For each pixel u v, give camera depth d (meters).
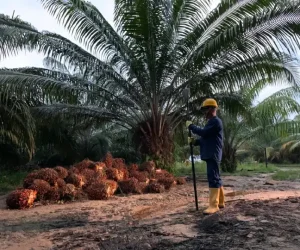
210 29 11.36
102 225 5.34
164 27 11.23
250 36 10.39
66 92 11.10
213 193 5.50
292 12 9.85
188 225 4.78
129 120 12.91
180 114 12.96
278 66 11.43
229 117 16.36
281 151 34.31
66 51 11.62
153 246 3.96
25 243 4.48
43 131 14.78
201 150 5.71
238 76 11.59
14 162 15.02
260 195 7.90
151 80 11.90
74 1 10.95
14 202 6.89
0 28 10.10
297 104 16.77
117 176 9.36
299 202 5.64
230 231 4.22
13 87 9.70
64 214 6.31
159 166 11.92
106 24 11.71
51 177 7.98
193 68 11.52
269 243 3.66
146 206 6.99
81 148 19.27
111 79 12.28
